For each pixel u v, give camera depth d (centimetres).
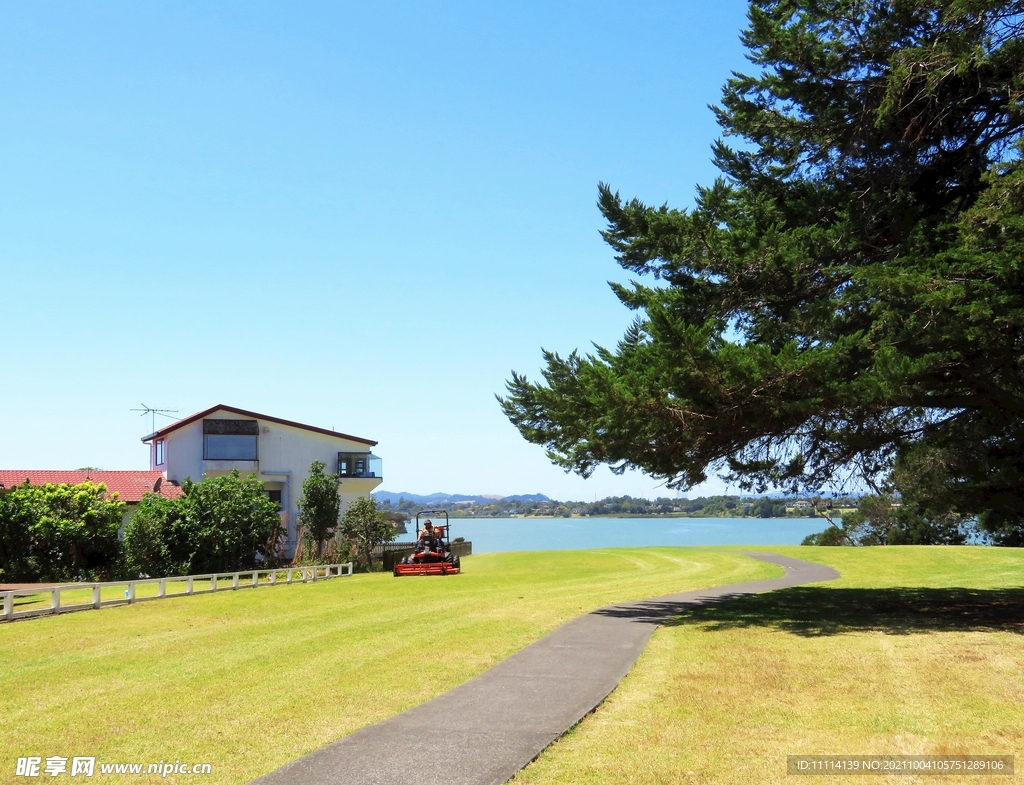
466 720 871
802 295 1747
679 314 1730
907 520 6762
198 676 1156
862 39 1652
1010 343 1399
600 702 949
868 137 1653
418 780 688
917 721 843
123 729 880
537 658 1230
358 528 4209
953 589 2325
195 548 3425
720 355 1488
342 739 812
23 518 3256
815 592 2275
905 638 1371
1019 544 5550
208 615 1917
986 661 1136
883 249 1666
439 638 1434
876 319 1543
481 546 8588
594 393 1639
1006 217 1323
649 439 1656
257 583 2848
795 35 1652
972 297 1363
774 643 1347
